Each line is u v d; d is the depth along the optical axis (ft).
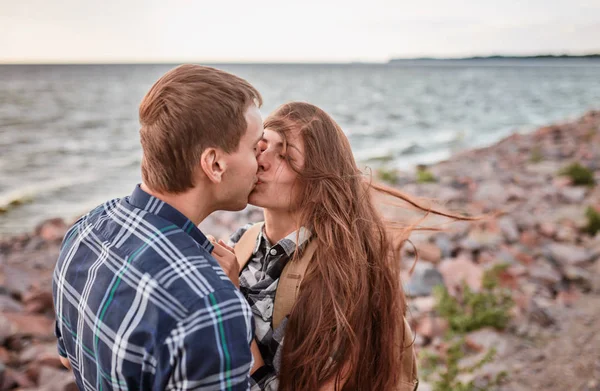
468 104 148.36
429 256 16.96
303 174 5.09
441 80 357.61
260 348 5.06
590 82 336.70
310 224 5.09
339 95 190.60
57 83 258.98
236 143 4.10
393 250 5.93
